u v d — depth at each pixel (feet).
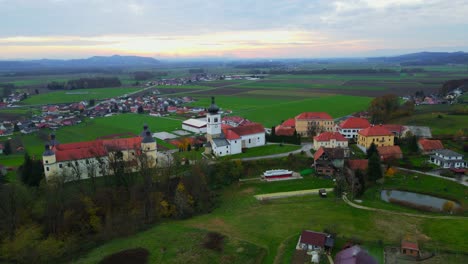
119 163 446.19
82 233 344.28
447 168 487.20
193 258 287.07
